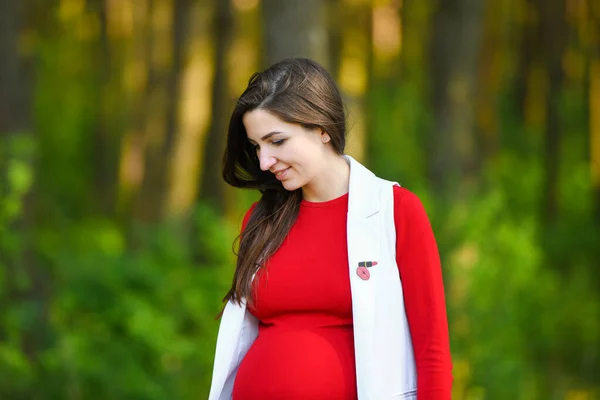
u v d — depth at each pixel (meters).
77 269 11.25
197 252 13.83
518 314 12.53
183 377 11.28
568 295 15.89
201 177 17.89
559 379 14.62
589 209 23.03
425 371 3.55
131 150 21.64
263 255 3.75
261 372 3.71
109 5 23.11
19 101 11.67
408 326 3.64
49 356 10.28
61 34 24.33
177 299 11.66
